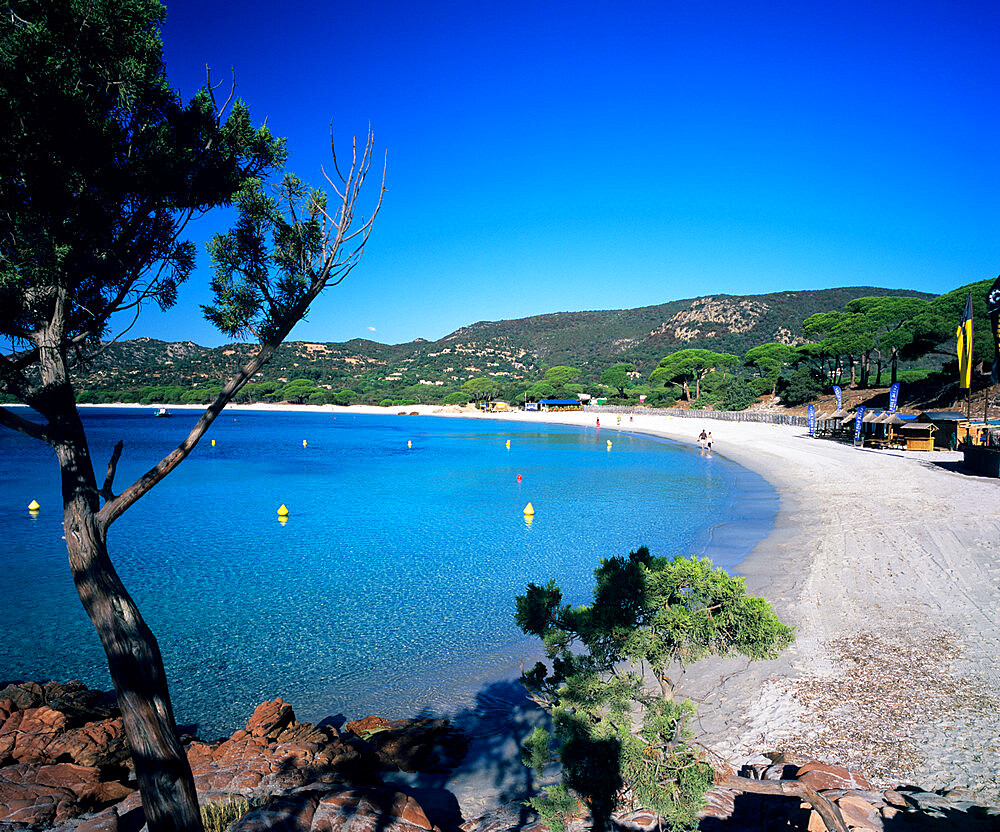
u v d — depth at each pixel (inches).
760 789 227.1
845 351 2869.1
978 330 1952.5
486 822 291.0
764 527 987.3
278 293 177.8
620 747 223.9
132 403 6934.1
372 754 362.0
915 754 319.6
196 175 175.0
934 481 1218.6
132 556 911.0
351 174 182.2
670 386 4768.7
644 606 241.3
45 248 151.5
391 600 701.3
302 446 2891.2
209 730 419.8
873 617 532.1
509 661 532.1
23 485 1641.2
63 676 504.1
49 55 148.5
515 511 1250.0
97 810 281.9
